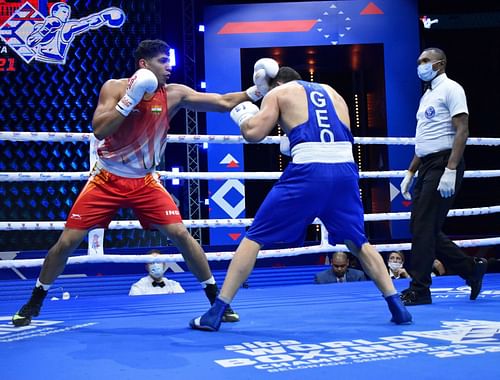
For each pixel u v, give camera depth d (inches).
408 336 87.9
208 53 362.3
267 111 96.3
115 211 111.4
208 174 164.9
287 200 95.0
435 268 236.2
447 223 418.0
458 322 100.4
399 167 360.2
